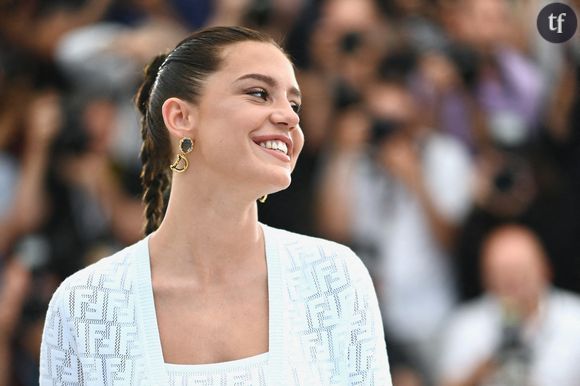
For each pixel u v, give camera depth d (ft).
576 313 57.16
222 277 26.32
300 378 25.80
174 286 26.32
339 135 60.80
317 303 26.63
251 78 25.39
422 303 58.90
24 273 58.80
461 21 64.18
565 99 63.05
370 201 59.62
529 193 61.00
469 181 60.59
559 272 60.59
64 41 63.57
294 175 60.13
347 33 62.39
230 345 25.94
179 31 64.44
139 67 61.98
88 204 60.39
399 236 59.31
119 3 64.95
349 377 26.58
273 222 59.62
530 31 64.49
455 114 61.98
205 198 25.91
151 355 25.77
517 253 57.31
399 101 61.31
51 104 61.93
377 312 27.32
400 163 59.98
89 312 26.23
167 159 27.37
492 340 57.11
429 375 58.18
